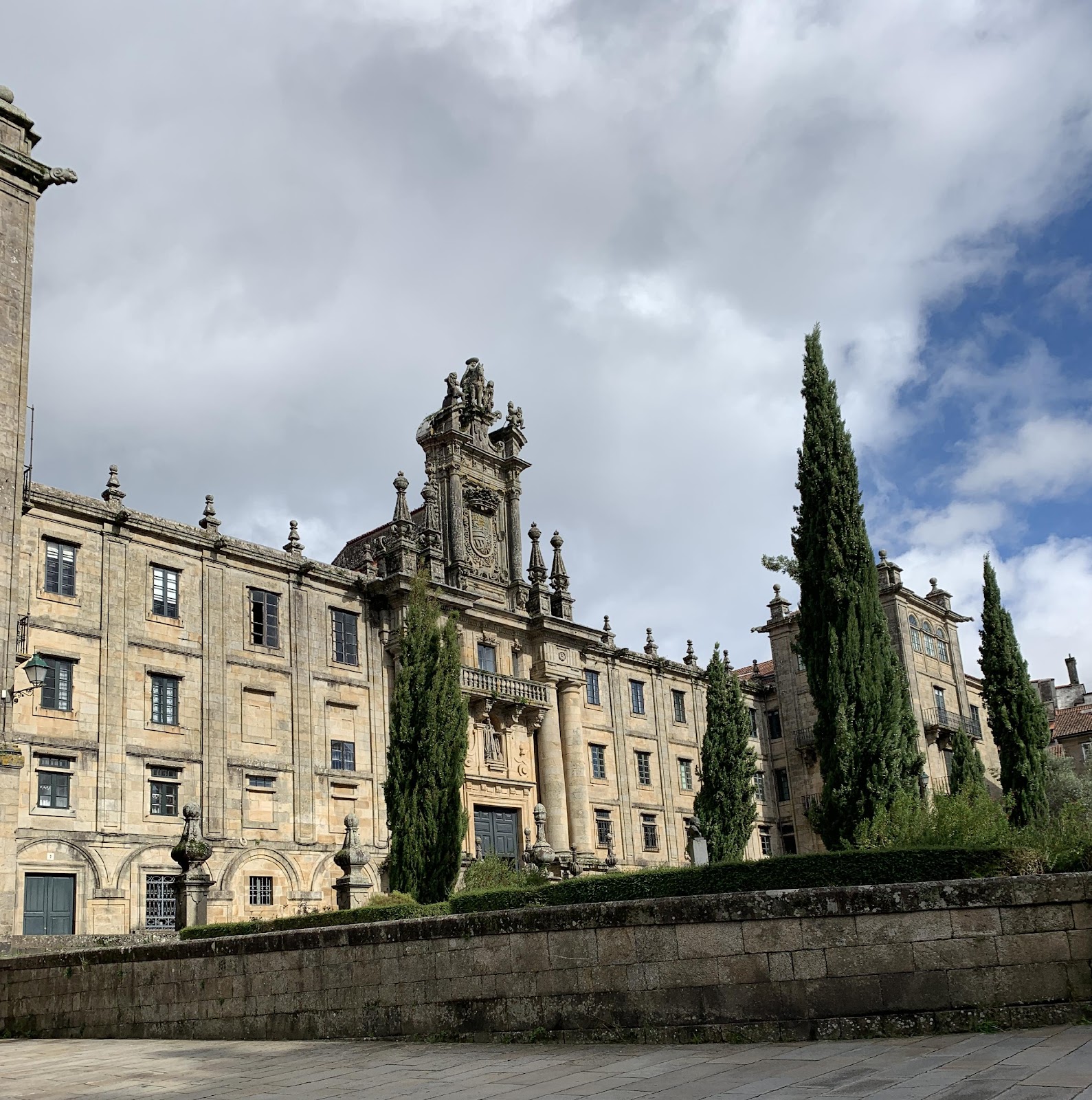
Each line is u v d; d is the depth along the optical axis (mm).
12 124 31750
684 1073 10625
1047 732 51812
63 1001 19844
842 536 29688
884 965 12203
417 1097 10516
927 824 24453
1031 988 11734
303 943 16406
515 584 52875
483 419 53719
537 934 14125
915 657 62406
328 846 41188
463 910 23672
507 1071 11664
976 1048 10547
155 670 37312
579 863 48594
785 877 21156
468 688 46531
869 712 28109
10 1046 18766
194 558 39781
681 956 13109
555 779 50562
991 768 67562
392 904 25891
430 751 34625
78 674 35156
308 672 42281
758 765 64625
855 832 27094
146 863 35219
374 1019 15359
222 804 38062
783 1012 12461
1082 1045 10055
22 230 31328
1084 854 18500
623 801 56594
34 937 26641
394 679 45344
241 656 40281
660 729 60906
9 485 29172
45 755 33531
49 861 32812
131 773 35688
